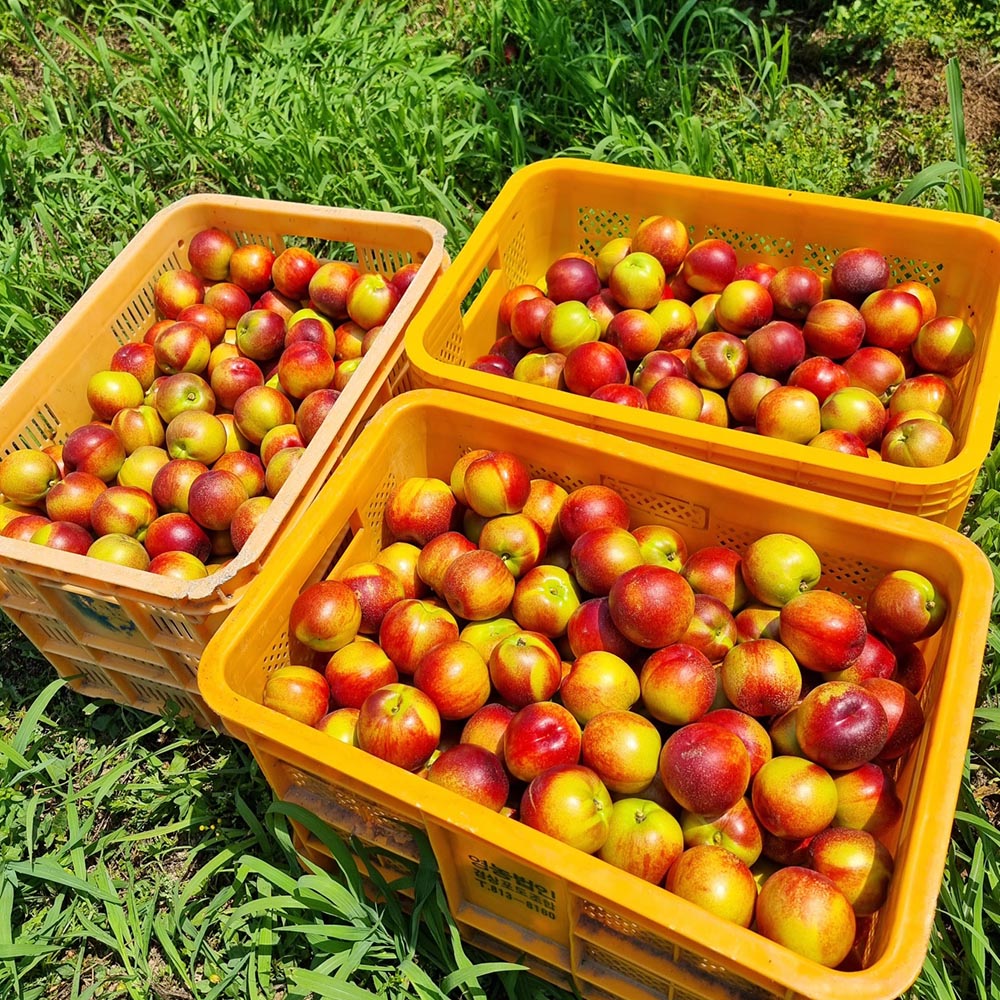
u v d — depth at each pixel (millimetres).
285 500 824
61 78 1537
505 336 1114
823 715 683
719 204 1053
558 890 633
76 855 860
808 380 945
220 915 851
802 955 609
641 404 922
